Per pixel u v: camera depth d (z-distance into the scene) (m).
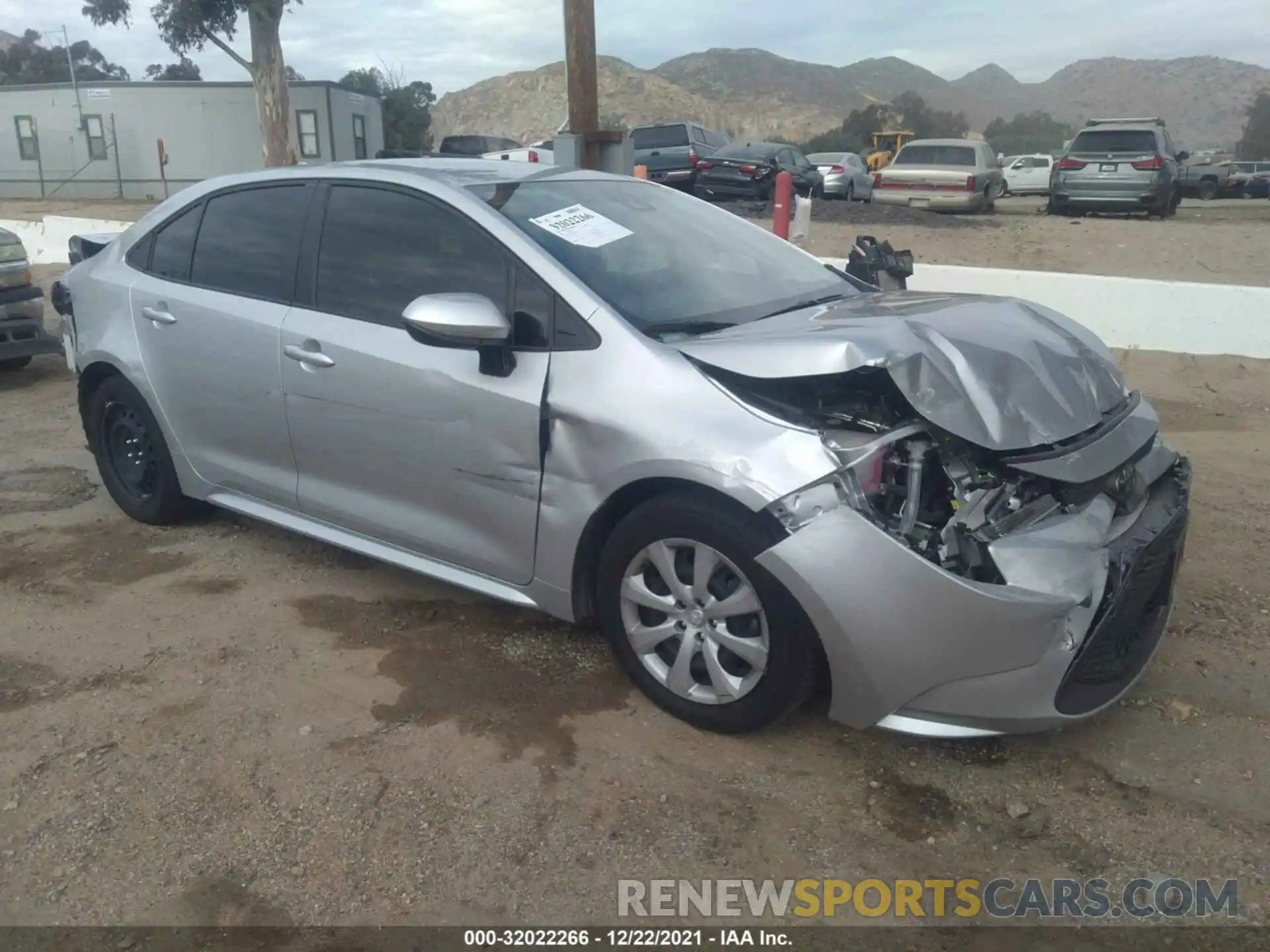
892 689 2.92
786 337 3.15
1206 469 5.84
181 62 58.91
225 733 3.35
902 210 16.78
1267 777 3.13
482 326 3.27
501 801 3.02
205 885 2.71
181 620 4.11
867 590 2.84
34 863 2.79
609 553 3.36
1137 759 3.22
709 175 18.56
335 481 4.09
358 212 4.02
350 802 3.01
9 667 3.76
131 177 33.59
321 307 4.03
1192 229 13.48
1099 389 3.38
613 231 3.87
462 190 3.80
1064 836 2.90
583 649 3.86
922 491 3.02
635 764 3.19
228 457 4.50
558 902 2.66
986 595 2.80
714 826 2.93
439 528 3.80
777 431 2.99
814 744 3.29
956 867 2.79
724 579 3.15
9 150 34.16
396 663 3.77
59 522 5.16
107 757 3.22
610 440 3.22
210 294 4.41
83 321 5.00
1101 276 9.66
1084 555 2.95
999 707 2.91
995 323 3.44
